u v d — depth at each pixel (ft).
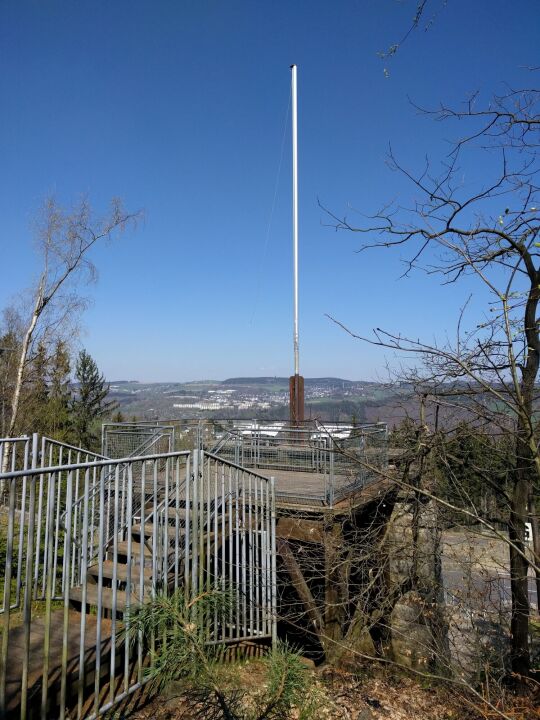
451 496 20.03
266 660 10.32
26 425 75.77
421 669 20.97
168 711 11.82
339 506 25.88
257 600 19.71
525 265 18.40
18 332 75.97
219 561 20.06
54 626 13.92
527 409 16.20
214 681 9.58
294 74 56.75
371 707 17.89
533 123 17.83
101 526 11.62
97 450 101.81
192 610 11.31
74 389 113.09
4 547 21.59
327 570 23.09
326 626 23.91
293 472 36.76
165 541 13.79
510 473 20.06
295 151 55.93
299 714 10.61
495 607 19.97
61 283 61.72
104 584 17.49
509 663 19.86
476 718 17.13
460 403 17.38
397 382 18.72
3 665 9.04
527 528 20.11
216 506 17.40
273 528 21.43
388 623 22.72
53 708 11.12
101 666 12.45
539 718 16.39
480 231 18.53
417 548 20.70
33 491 13.01
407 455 20.74
